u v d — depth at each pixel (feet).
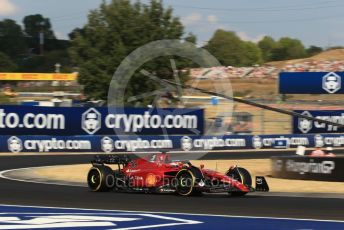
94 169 155.74
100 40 421.59
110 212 114.83
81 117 313.32
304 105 523.29
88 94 428.56
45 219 105.09
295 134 359.05
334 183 181.47
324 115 367.04
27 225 98.48
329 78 459.32
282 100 526.98
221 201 134.00
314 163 190.49
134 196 144.46
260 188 144.15
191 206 124.47
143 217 107.76
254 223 100.58
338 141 365.40
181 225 98.58
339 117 368.68
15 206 124.16
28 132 305.12
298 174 194.80
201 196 144.97
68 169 229.25
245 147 344.28
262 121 385.91
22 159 274.98
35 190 158.30
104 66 414.62
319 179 189.16
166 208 121.08
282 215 110.63
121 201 133.39
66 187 167.73
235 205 126.21
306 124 364.99
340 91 456.45
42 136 306.96
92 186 155.94
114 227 96.63
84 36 440.45
